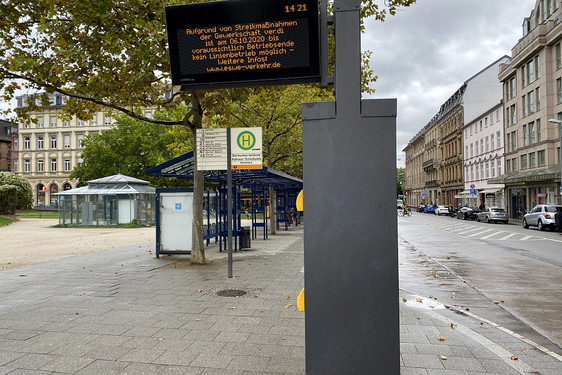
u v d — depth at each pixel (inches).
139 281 329.4
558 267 429.7
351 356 91.7
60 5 360.5
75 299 268.1
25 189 2118.6
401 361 164.9
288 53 130.2
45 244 675.4
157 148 1877.5
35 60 376.5
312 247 93.5
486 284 339.9
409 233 917.2
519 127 1596.9
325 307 92.7
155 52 361.4
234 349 175.3
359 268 91.6
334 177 92.5
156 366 157.6
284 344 181.3
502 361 165.3
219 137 361.1
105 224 1218.0
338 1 94.0
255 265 412.8
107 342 184.9
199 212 420.2
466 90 2346.2
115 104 436.5
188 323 213.2
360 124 91.9
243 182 642.2
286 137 897.5
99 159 1923.0
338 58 93.2
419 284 340.2
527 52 1480.1
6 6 364.2
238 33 133.0
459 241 724.0
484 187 2038.6
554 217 961.5
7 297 275.1
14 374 150.3
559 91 1336.1
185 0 344.5
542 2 1492.4
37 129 3112.7
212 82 136.9
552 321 230.2
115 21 355.9
